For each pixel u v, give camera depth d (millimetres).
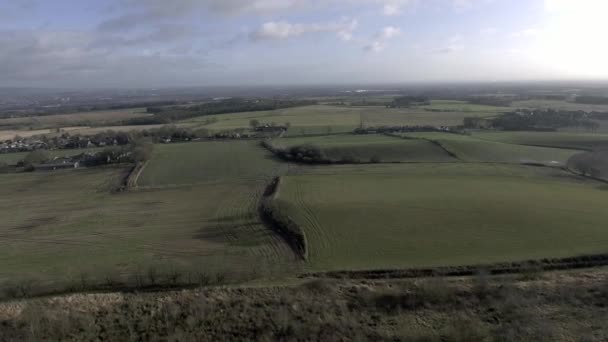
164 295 29703
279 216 48844
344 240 41125
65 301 28969
